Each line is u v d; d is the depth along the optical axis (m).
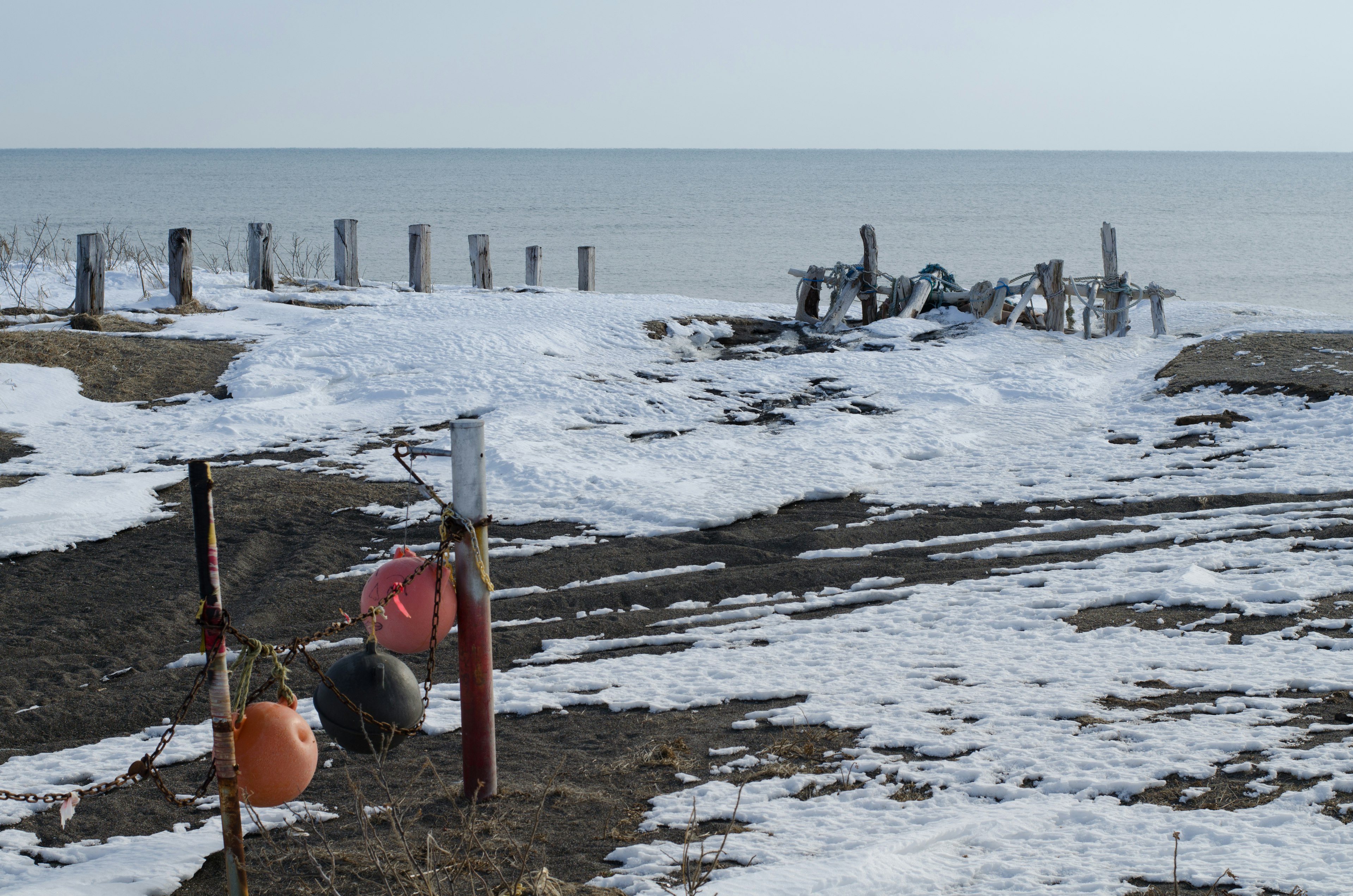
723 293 36.28
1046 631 7.51
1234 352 17.59
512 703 6.65
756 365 18.44
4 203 84.88
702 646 7.77
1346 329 20.39
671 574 9.59
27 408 15.05
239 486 12.25
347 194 101.81
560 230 61.09
